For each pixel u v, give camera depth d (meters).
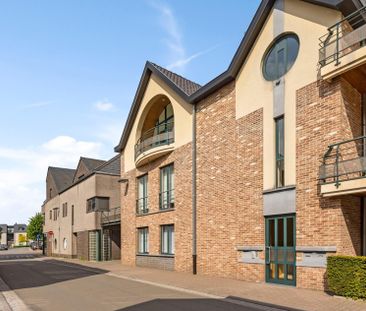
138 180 25.48
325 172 12.09
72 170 51.91
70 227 39.41
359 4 12.20
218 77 17.36
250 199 15.33
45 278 18.31
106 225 31.72
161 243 21.97
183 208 19.80
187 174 19.72
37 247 82.94
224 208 16.86
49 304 10.98
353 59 11.52
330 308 9.48
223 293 12.29
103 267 24.09
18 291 13.90
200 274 18.12
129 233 25.77
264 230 14.57
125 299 11.56
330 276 11.05
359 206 12.47
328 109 12.52
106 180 33.81
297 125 13.56
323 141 12.58
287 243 13.57
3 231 140.75
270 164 14.51
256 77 15.64
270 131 14.66
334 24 12.38
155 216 22.53
